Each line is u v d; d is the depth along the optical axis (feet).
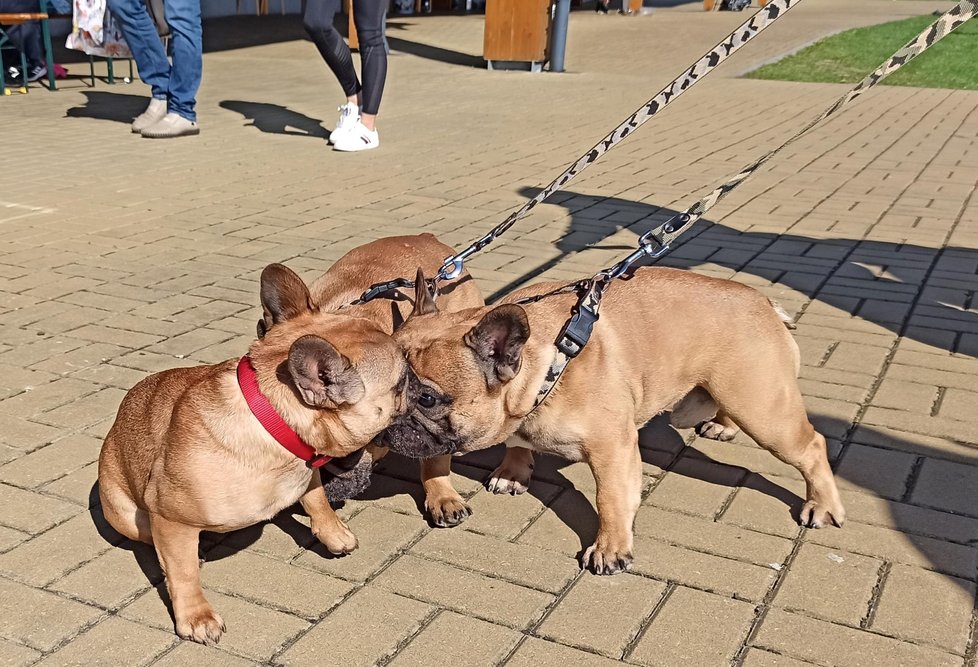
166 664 3.55
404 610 3.84
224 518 3.62
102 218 9.32
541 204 10.11
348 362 3.57
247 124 14.69
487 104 17.35
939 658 3.55
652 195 10.53
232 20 30.22
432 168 11.89
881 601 3.86
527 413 4.07
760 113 16.35
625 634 3.70
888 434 5.16
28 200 9.89
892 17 35.83
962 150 12.87
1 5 16.88
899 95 18.44
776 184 11.02
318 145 13.25
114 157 12.08
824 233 8.95
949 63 22.71
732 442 5.23
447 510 4.44
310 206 9.93
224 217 9.46
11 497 4.58
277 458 3.64
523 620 3.79
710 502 4.62
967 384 5.74
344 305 4.65
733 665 3.53
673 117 16.01
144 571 4.09
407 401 3.87
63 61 21.31
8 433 5.16
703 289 4.37
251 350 3.76
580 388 4.04
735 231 9.05
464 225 9.23
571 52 26.00
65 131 13.66
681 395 4.43
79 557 4.16
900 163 12.10
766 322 4.30
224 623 3.76
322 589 3.98
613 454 4.08
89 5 16.90
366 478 4.31
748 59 24.26
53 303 7.04
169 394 3.86
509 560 4.18
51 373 5.88
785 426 4.30
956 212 9.64
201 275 7.70
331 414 3.64
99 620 3.77
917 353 6.19
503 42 22.20
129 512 4.04
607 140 4.75
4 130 13.56
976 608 3.82
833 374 5.88
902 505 4.53
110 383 5.75
